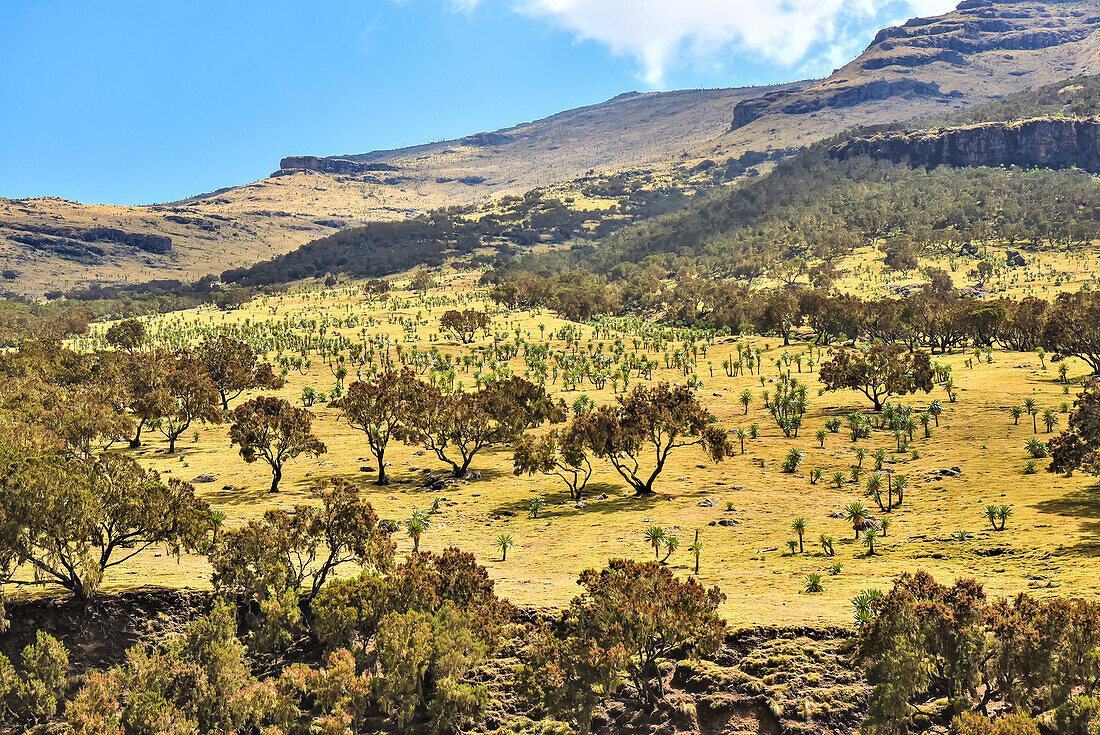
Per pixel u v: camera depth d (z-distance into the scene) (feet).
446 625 169.27
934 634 147.13
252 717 159.74
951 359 607.78
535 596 200.13
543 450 327.06
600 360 653.30
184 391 421.59
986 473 303.89
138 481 208.13
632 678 173.78
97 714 152.05
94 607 188.44
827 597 195.11
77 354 557.33
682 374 616.80
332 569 224.94
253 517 278.67
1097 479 280.92
